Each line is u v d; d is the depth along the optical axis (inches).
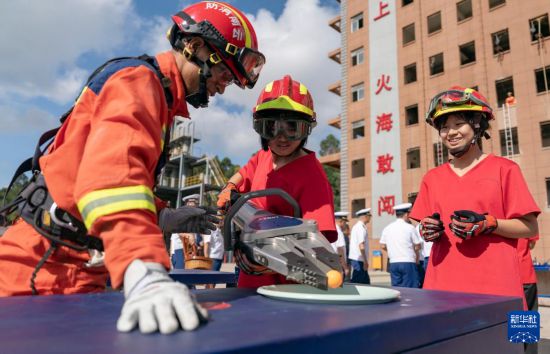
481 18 755.4
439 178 92.7
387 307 36.9
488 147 717.3
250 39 55.4
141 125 37.7
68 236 47.8
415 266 259.1
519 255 92.7
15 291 47.4
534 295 91.2
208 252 241.1
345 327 26.7
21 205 50.2
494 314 43.0
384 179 851.4
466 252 81.7
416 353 31.9
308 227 43.7
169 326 24.1
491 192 82.0
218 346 21.1
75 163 43.3
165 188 1010.7
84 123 44.1
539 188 649.0
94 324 27.1
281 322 28.3
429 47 826.8
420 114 817.5
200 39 52.1
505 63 716.0
